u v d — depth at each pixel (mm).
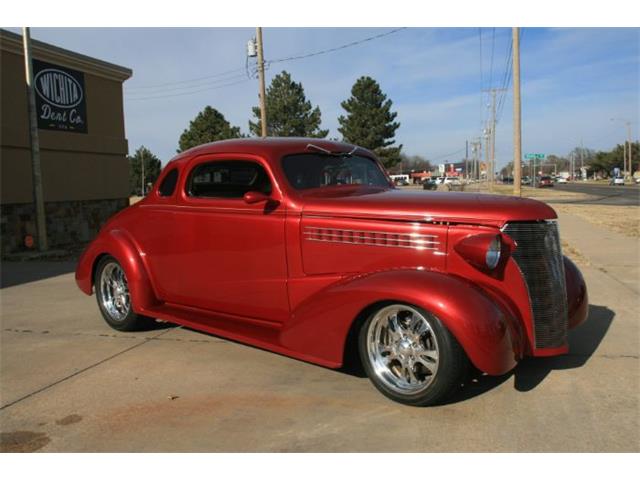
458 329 3260
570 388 3904
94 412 3633
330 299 3752
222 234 4605
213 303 4812
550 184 82500
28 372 4414
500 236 3512
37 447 3176
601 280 7914
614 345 4887
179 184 4961
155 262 5180
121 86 17484
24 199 13547
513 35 21500
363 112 53406
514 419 3416
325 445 3131
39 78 14141
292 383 4086
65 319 6188
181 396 3875
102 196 16672
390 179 5301
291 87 46812
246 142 4648
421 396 3512
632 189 64625
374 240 3844
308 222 4105
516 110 21734
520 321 3592
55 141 14641
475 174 97062
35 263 11328
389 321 3707
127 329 5551
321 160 4664
